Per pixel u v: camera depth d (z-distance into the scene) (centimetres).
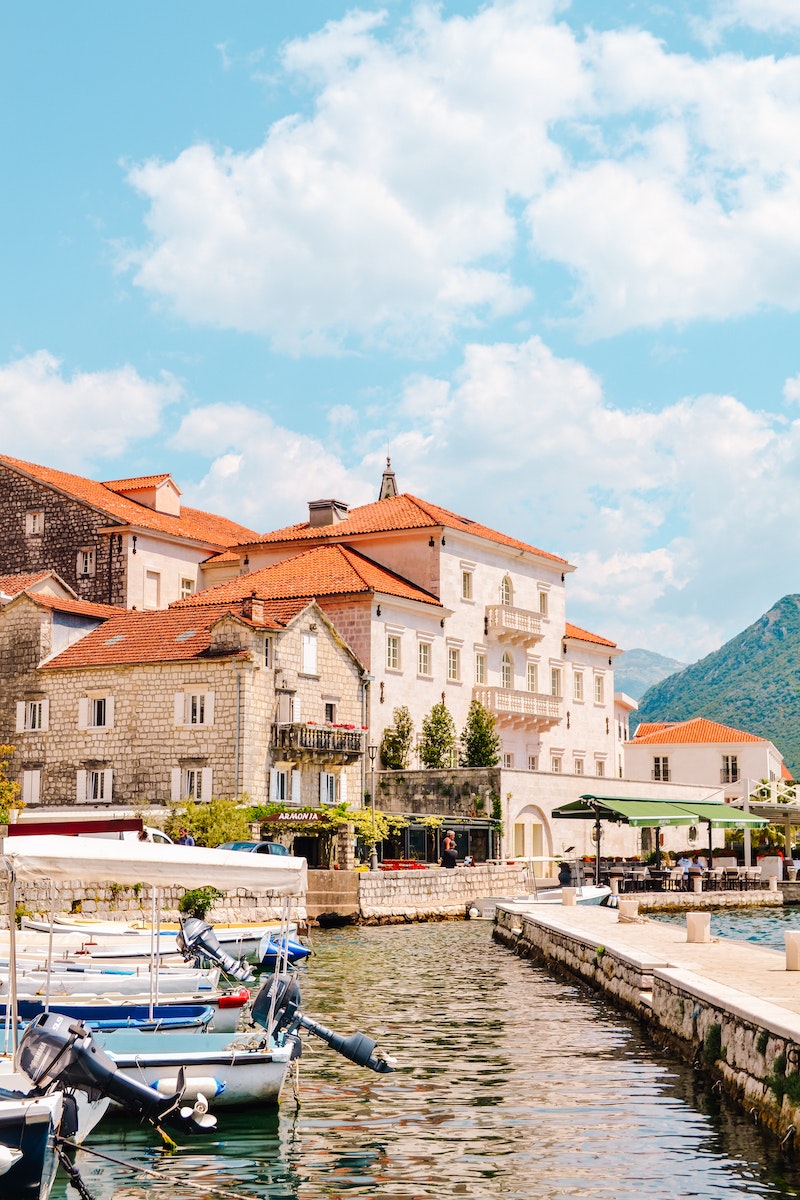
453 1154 1736
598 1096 2028
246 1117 1952
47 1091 1670
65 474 7950
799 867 7688
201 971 2686
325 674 6256
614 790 7750
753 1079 1852
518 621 8125
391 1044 2481
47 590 6806
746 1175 1600
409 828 6288
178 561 7662
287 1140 1827
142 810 5150
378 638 6819
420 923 5362
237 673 5669
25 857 1873
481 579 7931
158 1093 1770
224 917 4419
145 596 7375
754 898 6681
